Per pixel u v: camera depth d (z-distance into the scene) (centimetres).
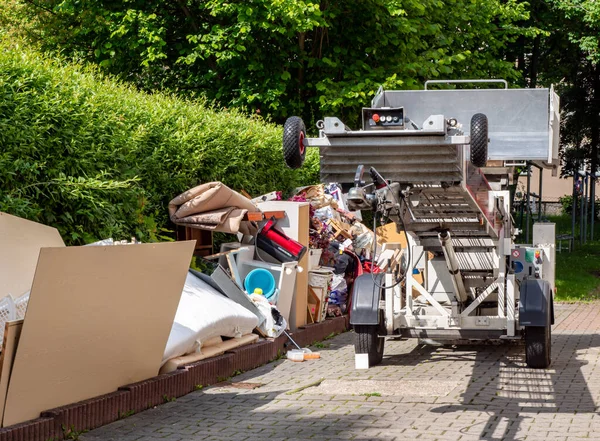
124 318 653
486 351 1070
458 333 966
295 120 747
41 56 896
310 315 1182
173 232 1102
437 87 2212
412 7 2062
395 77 1939
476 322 961
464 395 773
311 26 1830
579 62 3566
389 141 732
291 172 1483
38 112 788
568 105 3878
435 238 1006
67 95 838
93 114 885
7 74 781
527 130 1173
